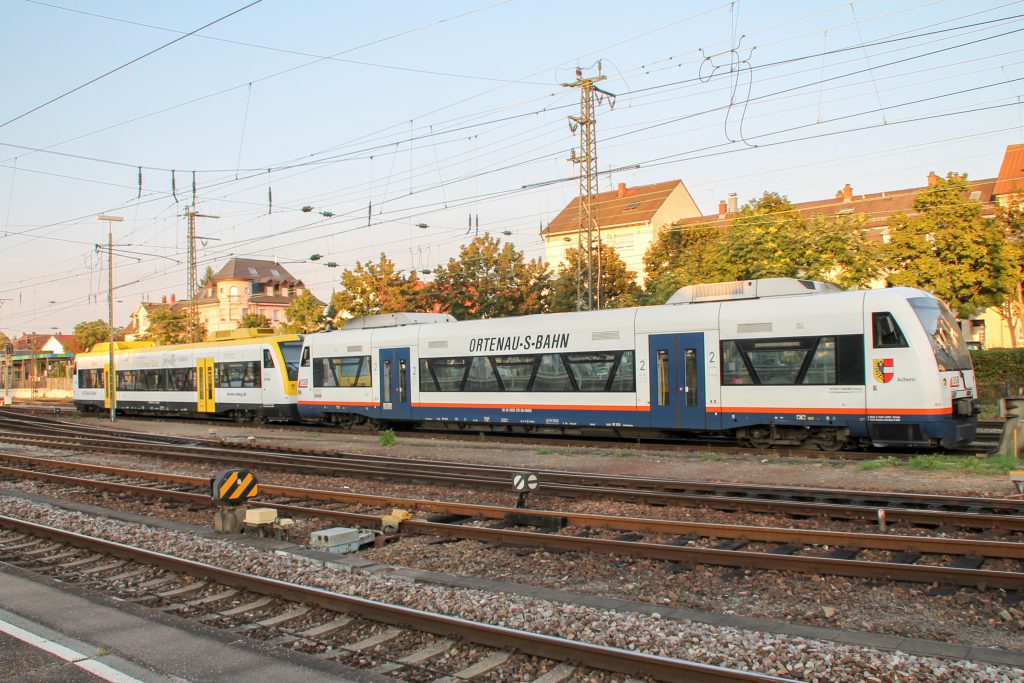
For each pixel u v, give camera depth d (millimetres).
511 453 19500
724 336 18453
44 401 67000
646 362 19656
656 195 66562
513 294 43344
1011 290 37000
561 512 11414
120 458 21500
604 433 21344
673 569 8672
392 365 25281
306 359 28125
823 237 31938
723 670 5316
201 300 99625
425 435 24359
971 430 16562
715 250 33312
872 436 16562
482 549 9883
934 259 36406
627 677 5676
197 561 9594
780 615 7180
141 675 5891
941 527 10297
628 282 47312
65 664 6109
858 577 8031
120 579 8836
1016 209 38938
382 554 9867
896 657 5730
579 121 33969
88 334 94438
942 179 37438
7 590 8367
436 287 44000
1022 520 9797
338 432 26922
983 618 6926
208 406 34219
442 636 6570
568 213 71000
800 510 11273
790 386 17469
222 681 5812
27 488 16641
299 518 12305
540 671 5898
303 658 6266
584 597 7555
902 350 16156
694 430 19578
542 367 21641
